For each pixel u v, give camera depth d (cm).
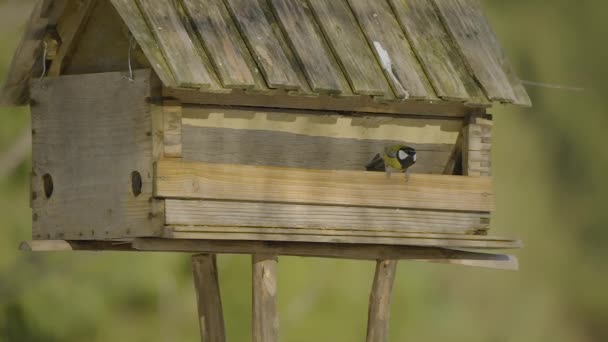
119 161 1099
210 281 1296
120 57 1131
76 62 1189
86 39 1172
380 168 1172
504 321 2653
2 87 1241
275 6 1130
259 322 1145
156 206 1050
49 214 1191
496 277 2648
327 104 1142
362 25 1163
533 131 2950
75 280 1838
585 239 2931
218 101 1091
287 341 1841
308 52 1105
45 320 1819
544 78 3036
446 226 1176
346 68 1109
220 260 1845
